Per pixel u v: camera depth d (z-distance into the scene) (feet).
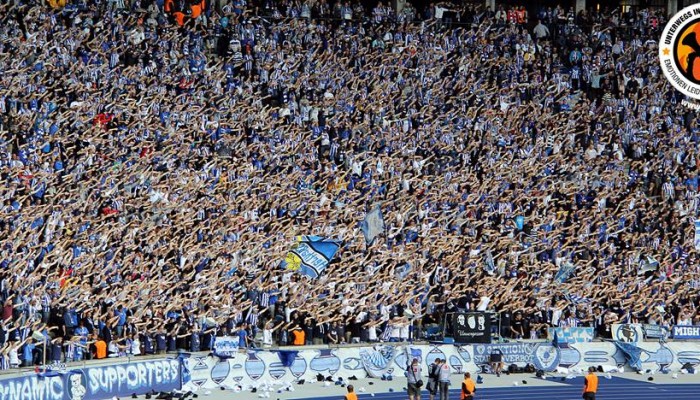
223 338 249.55
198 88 313.12
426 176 317.63
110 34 311.68
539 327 290.76
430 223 305.53
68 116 284.20
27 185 261.03
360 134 322.55
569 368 288.71
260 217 287.07
